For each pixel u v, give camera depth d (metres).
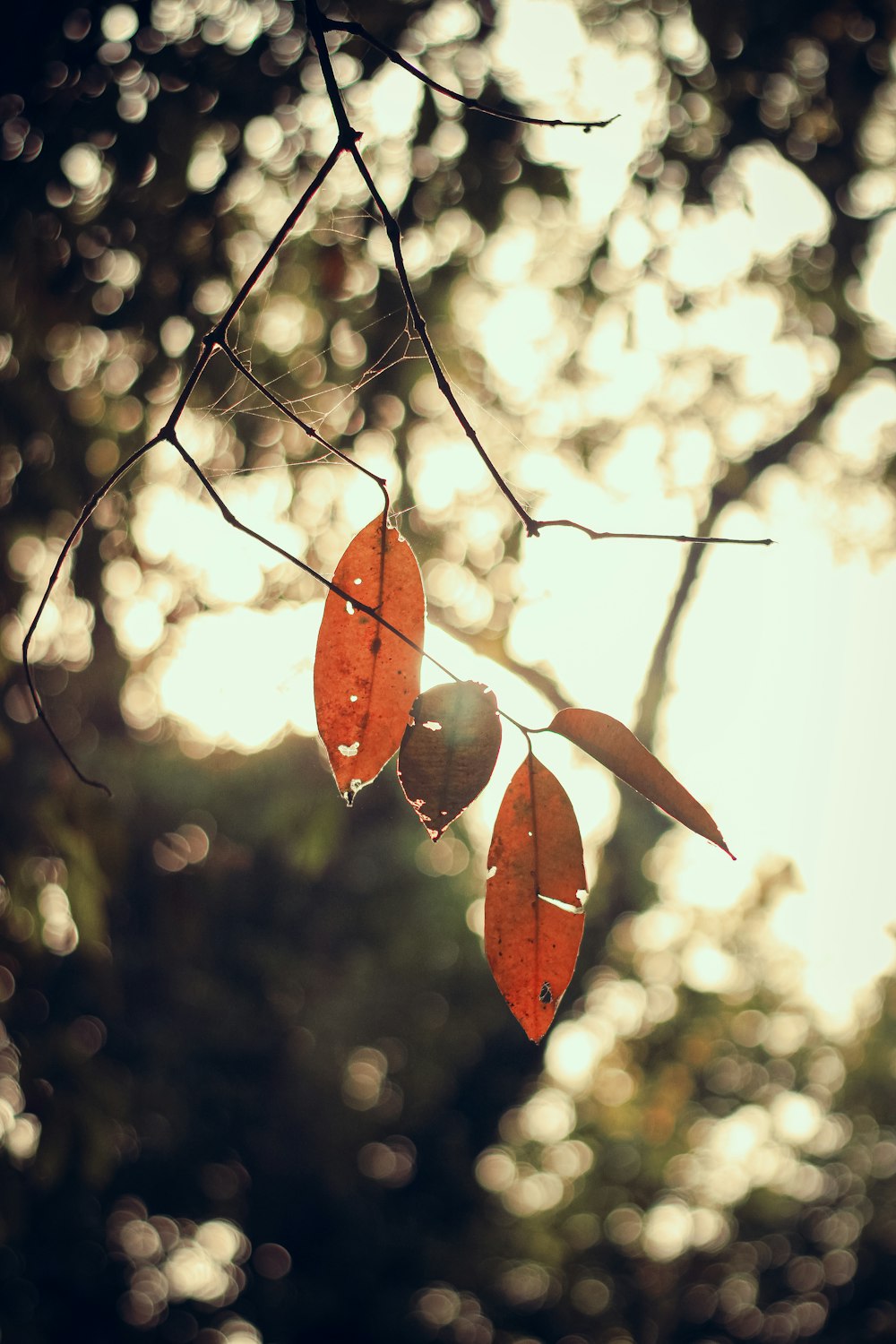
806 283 5.12
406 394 3.74
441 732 0.74
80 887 2.85
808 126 4.06
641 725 6.30
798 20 3.69
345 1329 7.65
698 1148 8.55
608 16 4.05
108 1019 4.91
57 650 3.62
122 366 3.31
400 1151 8.15
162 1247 6.98
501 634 4.47
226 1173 7.07
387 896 6.83
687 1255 8.83
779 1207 9.09
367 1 3.25
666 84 4.09
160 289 3.20
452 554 4.46
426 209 3.55
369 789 6.18
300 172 3.31
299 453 3.62
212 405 3.17
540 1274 8.51
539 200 3.78
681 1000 7.09
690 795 0.71
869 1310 9.19
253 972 6.48
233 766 4.98
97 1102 3.07
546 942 0.73
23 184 2.86
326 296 3.42
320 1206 7.53
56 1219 4.56
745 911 6.89
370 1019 7.26
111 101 2.92
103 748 4.63
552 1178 8.48
